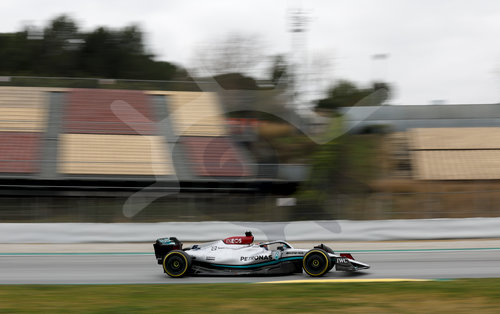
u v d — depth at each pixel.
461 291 10.66
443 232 22.52
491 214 25.55
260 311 9.00
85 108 38.69
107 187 30.12
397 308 9.16
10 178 29.84
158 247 13.45
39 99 39.12
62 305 9.70
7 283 12.80
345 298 10.03
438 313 8.81
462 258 16.55
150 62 66.56
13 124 35.94
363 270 14.03
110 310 9.16
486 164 34.91
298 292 10.66
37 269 15.09
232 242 13.44
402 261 15.94
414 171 33.66
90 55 65.69
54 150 33.50
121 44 66.38
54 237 21.78
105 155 33.38
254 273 12.73
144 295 10.59
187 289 11.23
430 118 40.56
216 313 8.86
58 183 30.06
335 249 19.62
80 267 15.41
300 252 12.92
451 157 35.41
